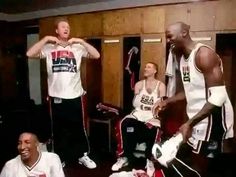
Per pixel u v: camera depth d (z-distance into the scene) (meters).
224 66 3.17
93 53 2.82
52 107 2.78
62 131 2.87
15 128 3.92
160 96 2.92
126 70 3.60
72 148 2.98
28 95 5.13
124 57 3.56
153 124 2.86
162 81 3.24
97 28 3.72
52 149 2.89
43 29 4.29
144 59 3.38
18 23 4.89
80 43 2.77
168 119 2.95
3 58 4.94
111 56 3.63
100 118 3.37
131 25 3.43
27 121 4.03
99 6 3.78
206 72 1.37
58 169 1.82
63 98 2.70
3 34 4.89
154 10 3.25
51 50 2.69
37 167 1.76
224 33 2.90
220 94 1.36
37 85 5.17
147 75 3.03
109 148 3.32
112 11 3.56
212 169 1.60
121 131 2.95
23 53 5.02
